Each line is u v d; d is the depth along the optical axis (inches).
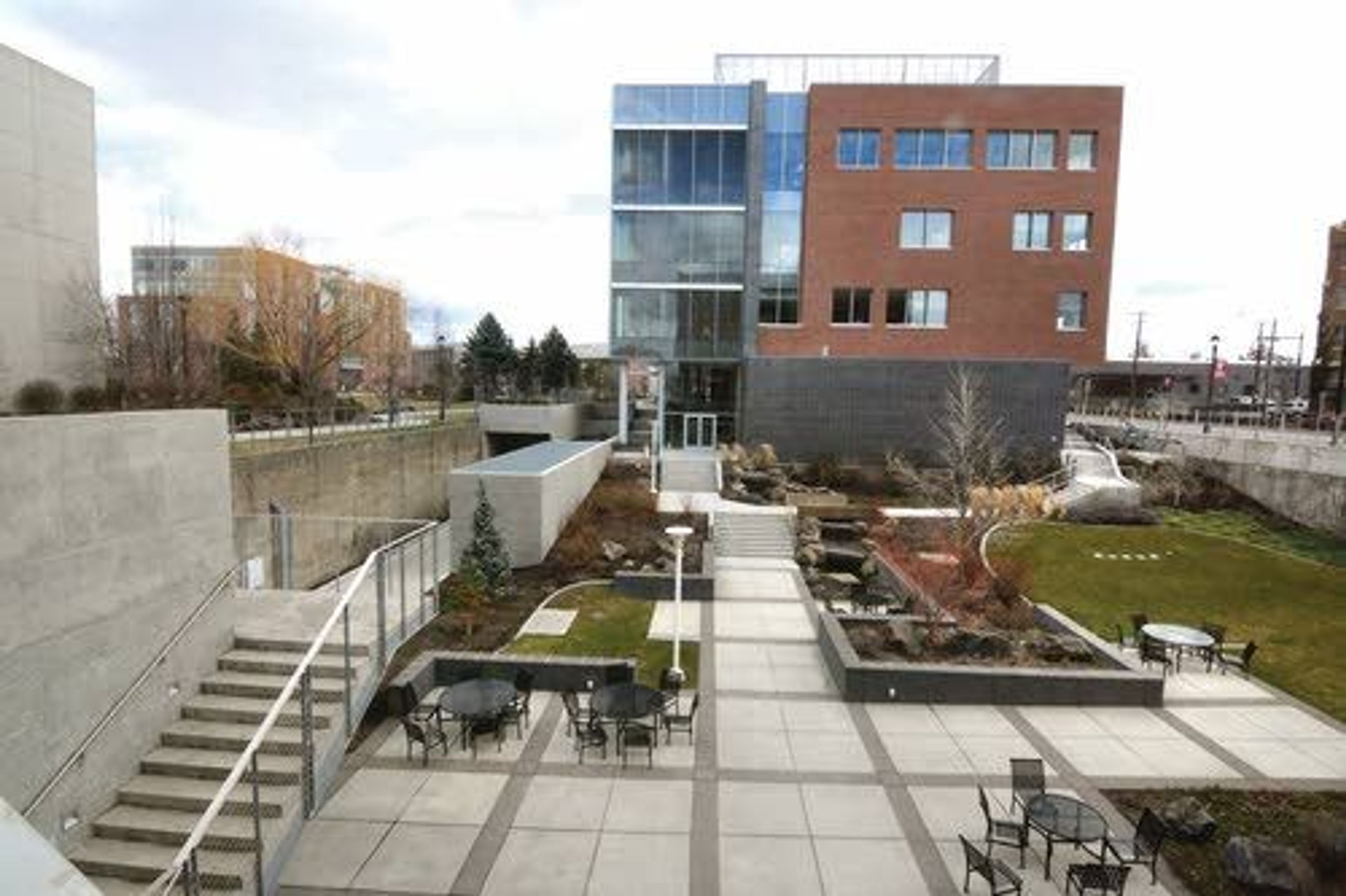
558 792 419.8
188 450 405.4
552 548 909.8
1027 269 1472.7
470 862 359.3
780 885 344.8
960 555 848.3
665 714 476.1
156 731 380.2
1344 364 1888.5
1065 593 828.6
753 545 998.4
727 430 1555.1
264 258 1835.6
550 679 554.6
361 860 359.9
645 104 1509.6
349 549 1068.5
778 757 463.2
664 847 371.6
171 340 1206.3
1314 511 1082.1
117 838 336.8
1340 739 491.8
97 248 1227.2
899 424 1373.0
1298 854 355.6
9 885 108.0
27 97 1090.1
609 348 1560.0
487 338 3021.7
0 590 293.7
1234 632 711.7
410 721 450.3
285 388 1732.3
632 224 1526.8
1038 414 1353.3
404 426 1540.4
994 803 412.5
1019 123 1454.2
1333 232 2223.2
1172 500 1200.8
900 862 362.3
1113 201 1453.0
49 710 316.2
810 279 1496.1
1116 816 398.9
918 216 1491.1
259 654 439.8
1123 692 538.0
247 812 343.9
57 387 1019.3
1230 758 465.4
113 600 351.3
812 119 1476.4
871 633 641.0
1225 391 3157.0
